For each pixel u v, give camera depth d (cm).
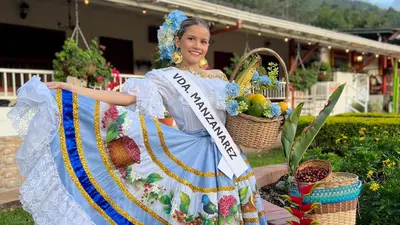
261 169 500
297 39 1258
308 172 272
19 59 846
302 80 1230
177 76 236
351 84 1548
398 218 312
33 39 868
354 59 1798
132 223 226
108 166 226
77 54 632
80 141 222
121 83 736
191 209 228
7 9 820
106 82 677
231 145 233
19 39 845
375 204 322
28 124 211
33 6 861
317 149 460
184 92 232
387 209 312
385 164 407
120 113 230
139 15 1037
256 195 243
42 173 210
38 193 208
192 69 243
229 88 226
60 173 215
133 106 235
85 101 225
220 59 1263
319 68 1398
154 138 232
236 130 234
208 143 237
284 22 1081
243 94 242
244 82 243
